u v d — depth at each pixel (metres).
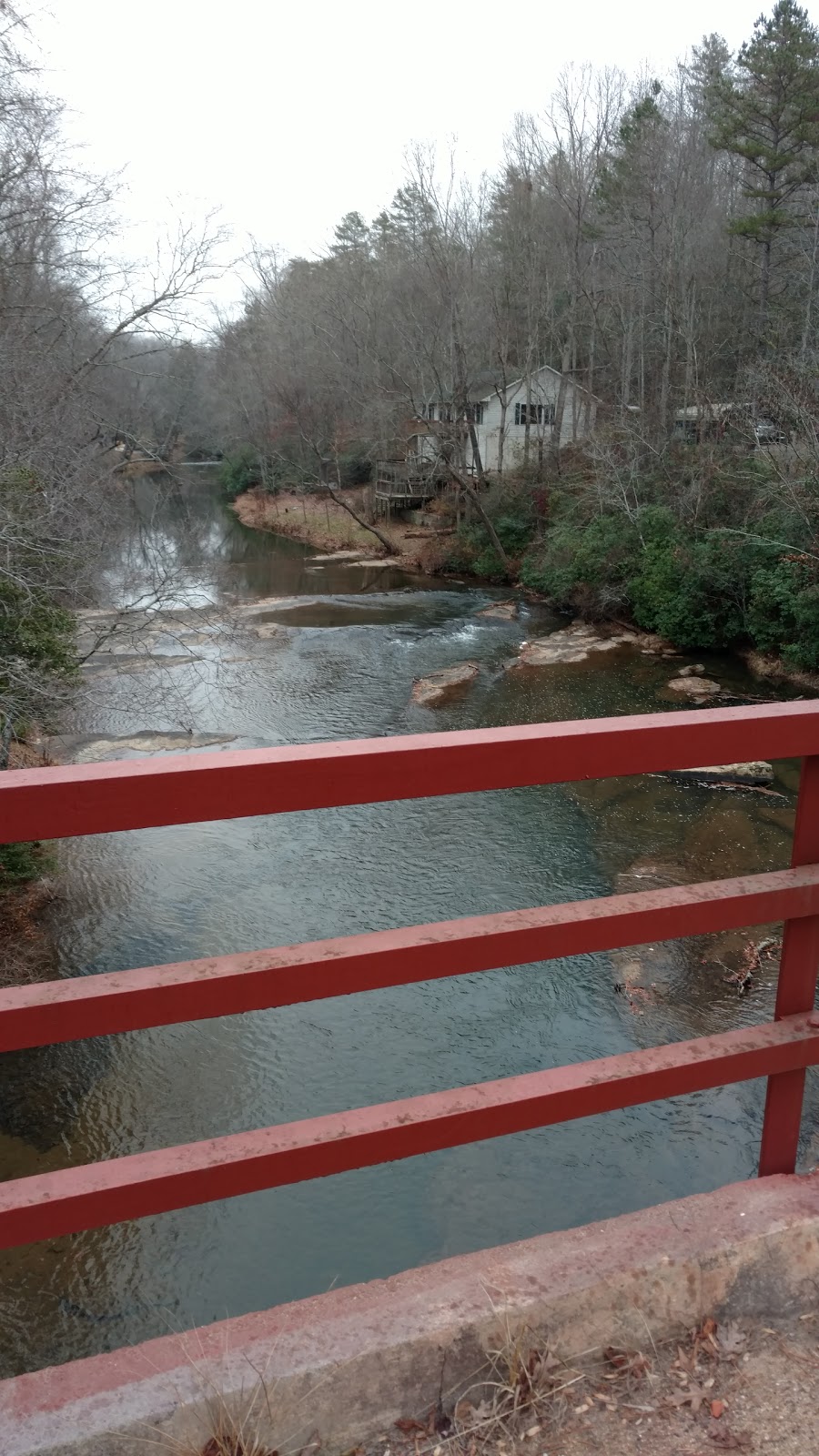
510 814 10.70
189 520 19.64
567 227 30.20
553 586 21.64
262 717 14.24
